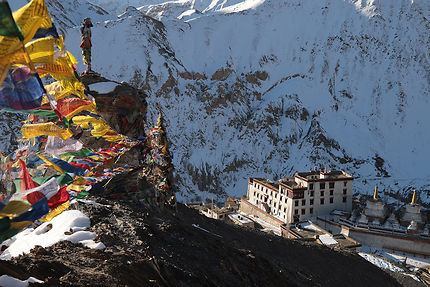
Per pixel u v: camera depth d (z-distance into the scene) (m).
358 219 59.81
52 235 9.30
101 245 8.75
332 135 131.38
